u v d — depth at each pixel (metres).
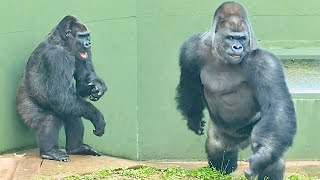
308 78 14.98
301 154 14.80
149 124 14.87
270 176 11.65
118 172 12.87
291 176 13.06
